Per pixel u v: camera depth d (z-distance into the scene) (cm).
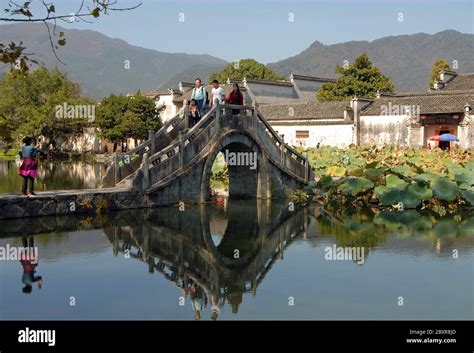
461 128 4250
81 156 5800
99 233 1672
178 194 2202
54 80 6300
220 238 1653
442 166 2794
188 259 1403
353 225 1844
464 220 1933
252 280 1205
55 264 1320
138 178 2072
